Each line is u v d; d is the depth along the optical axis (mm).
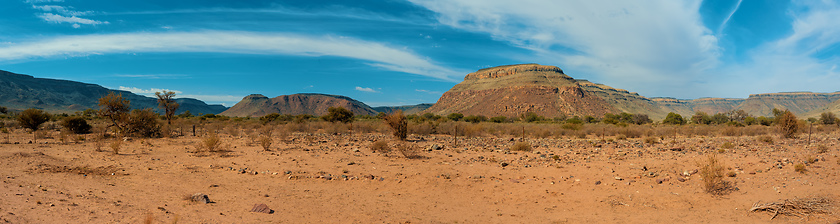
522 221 7410
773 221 7109
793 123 27016
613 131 36469
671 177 10945
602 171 12016
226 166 12766
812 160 12648
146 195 8195
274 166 12906
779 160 13219
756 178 10500
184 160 13992
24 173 9727
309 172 11797
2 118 59469
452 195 9414
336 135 30609
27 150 15422
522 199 9070
